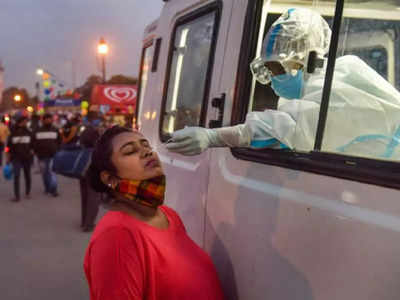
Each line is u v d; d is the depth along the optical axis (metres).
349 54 1.50
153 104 2.99
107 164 1.48
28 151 8.12
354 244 1.17
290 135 1.43
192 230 2.16
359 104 1.39
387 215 1.10
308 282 1.32
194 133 1.44
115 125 1.58
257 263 1.58
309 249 1.32
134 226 1.38
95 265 1.31
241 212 1.69
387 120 1.38
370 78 1.43
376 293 1.10
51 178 8.54
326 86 1.40
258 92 1.89
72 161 5.48
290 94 1.57
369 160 1.17
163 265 1.39
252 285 1.60
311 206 1.32
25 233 5.89
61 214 7.03
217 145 1.52
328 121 1.39
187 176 2.25
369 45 1.55
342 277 1.20
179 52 2.68
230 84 1.93
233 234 1.75
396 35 1.55
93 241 1.36
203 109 2.16
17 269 4.57
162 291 1.39
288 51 1.47
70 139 7.68
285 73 1.52
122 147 1.47
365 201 1.16
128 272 1.30
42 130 8.37
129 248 1.32
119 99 17.84
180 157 2.41
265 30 1.90
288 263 1.41
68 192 9.12
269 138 1.52
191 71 2.46
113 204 1.51
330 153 1.31
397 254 1.06
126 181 1.48
